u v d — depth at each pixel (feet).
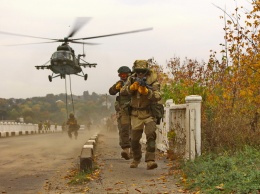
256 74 35.14
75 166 29.09
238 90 34.96
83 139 84.33
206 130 27.43
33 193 19.72
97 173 22.80
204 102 33.14
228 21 37.24
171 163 26.68
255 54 35.88
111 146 46.70
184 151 26.30
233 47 36.91
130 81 22.34
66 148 49.67
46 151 44.37
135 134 23.24
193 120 25.04
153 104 22.45
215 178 17.98
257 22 36.40
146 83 21.53
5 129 119.24
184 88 37.45
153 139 22.40
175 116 30.53
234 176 17.54
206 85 37.09
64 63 96.68
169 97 37.55
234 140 27.17
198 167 21.31
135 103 22.62
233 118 29.40
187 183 18.80
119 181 20.49
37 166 30.19
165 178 21.02
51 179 23.80
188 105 25.39
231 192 15.75
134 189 18.26
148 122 22.33
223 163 20.97
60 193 18.75
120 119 27.30
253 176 16.84
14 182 23.03
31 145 57.31
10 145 57.57
